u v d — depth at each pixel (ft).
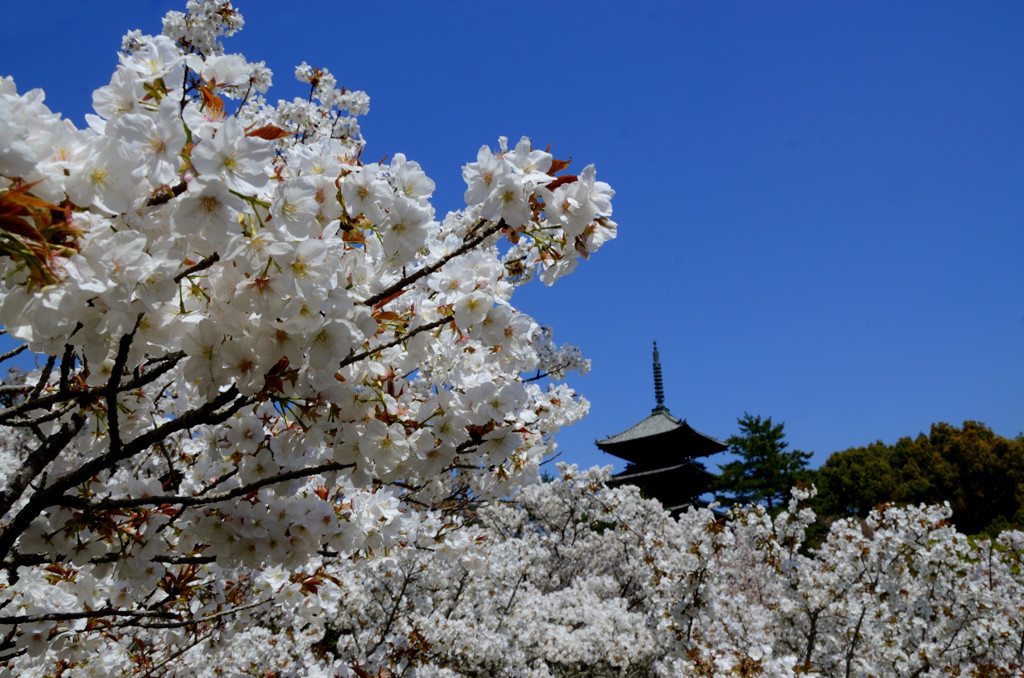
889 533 26.66
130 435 7.25
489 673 25.35
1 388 6.70
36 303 3.56
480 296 6.15
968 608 25.75
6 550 5.35
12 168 3.29
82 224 3.76
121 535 6.65
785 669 16.65
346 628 24.45
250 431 6.84
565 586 44.55
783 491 123.13
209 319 5.09
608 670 30.73
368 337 5.88
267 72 19.53
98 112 4.40
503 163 5.49
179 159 4.16
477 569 13.30
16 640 7.42
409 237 5.71
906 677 24.71
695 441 110.22
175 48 4.64
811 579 25.88
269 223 4.65
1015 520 100.63
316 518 6.97
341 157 5.80
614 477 112.98
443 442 6.67
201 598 9.95
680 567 23.11
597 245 5.92
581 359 31.32
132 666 11.01
